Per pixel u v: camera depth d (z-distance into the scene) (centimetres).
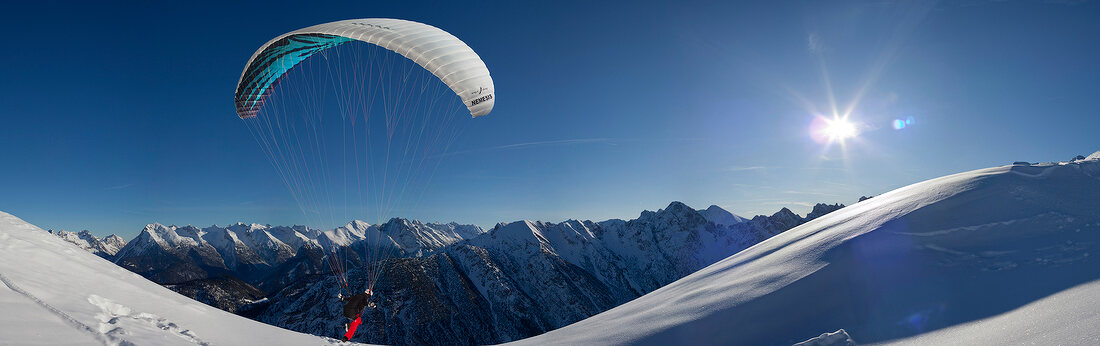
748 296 1681
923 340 1120
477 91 1998
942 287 1331
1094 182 1609
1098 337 806
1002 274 1288
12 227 1420
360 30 2022
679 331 1617
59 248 1444
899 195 2100
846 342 1196
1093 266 1152
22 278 1090
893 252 1586
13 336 804
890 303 1342
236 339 1475
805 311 1453
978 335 1037
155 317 1300
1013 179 1764
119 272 1553
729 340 1455
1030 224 1478
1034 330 944
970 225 1581
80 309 1084
